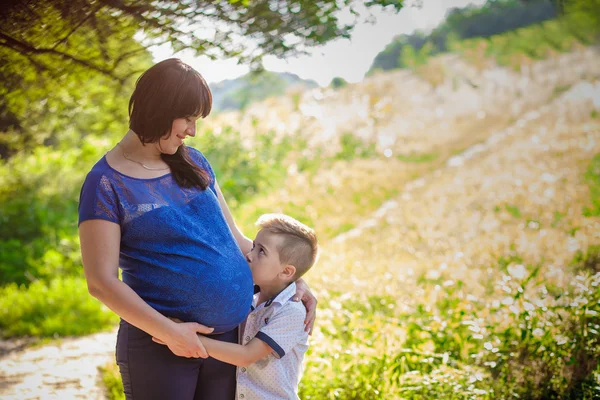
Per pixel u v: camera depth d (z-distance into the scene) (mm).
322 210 9969
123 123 4262
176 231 2271
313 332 4254
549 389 3781
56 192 9914
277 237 2650
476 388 3773
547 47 24062
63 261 8203
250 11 3021
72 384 4863
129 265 2311
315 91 18125
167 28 3084
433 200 9727
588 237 6199
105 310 6707
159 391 2342
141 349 2357
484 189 9672
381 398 3641
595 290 4258
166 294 2277
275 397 2549
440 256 6781
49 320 6422
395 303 5293
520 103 18438
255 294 2824
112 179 2242
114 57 3355
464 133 15688
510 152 12195
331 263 6605
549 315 4215
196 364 2418
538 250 6258
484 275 5766
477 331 3939
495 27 26734
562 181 8977
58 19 2951
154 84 2193
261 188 11656
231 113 16734
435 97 19859
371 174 12164
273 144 14117
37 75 3396
